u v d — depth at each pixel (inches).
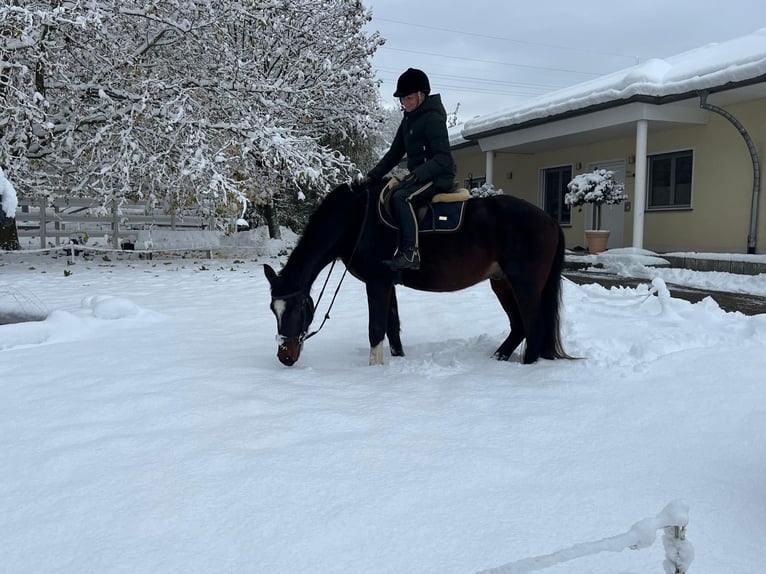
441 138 173.5
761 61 372.2
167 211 574.2
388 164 191.2
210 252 600.7
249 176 515.2
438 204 175.2
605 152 582.9
